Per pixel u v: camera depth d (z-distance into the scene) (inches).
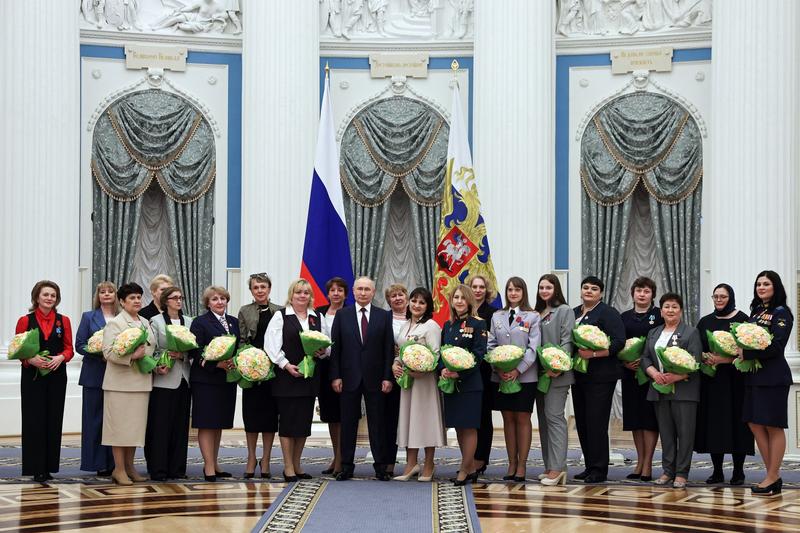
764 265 567.5
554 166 619.2
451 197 477.4
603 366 383.9
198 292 620.4
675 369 369.4
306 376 374.9
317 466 431.8
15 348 375.2
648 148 616.1
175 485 370.9
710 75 613.0
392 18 639.1
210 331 389.4
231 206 626.5
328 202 478.0
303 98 605.3
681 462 378.3
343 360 385.4
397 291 394.9
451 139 481.7
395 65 634.2
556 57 629.9
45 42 583.5
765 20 574.2
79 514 311.6
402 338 387.2
